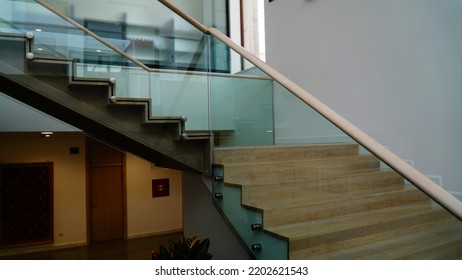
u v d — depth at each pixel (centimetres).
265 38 553
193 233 433
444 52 312
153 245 761
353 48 402
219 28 705
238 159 316
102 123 312
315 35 457
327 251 220
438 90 317
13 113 366
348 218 225
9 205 710
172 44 404
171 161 393
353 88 402
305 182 247
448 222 162
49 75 298
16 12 306
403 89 347
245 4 687
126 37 428
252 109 344
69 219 758
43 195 738
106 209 804
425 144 327
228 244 354
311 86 463
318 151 253
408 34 342
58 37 320
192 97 351
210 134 338
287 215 248
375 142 207
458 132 301
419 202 176
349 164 222
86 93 308
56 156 749
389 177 192
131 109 324
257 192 268
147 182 843
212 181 327
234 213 284
